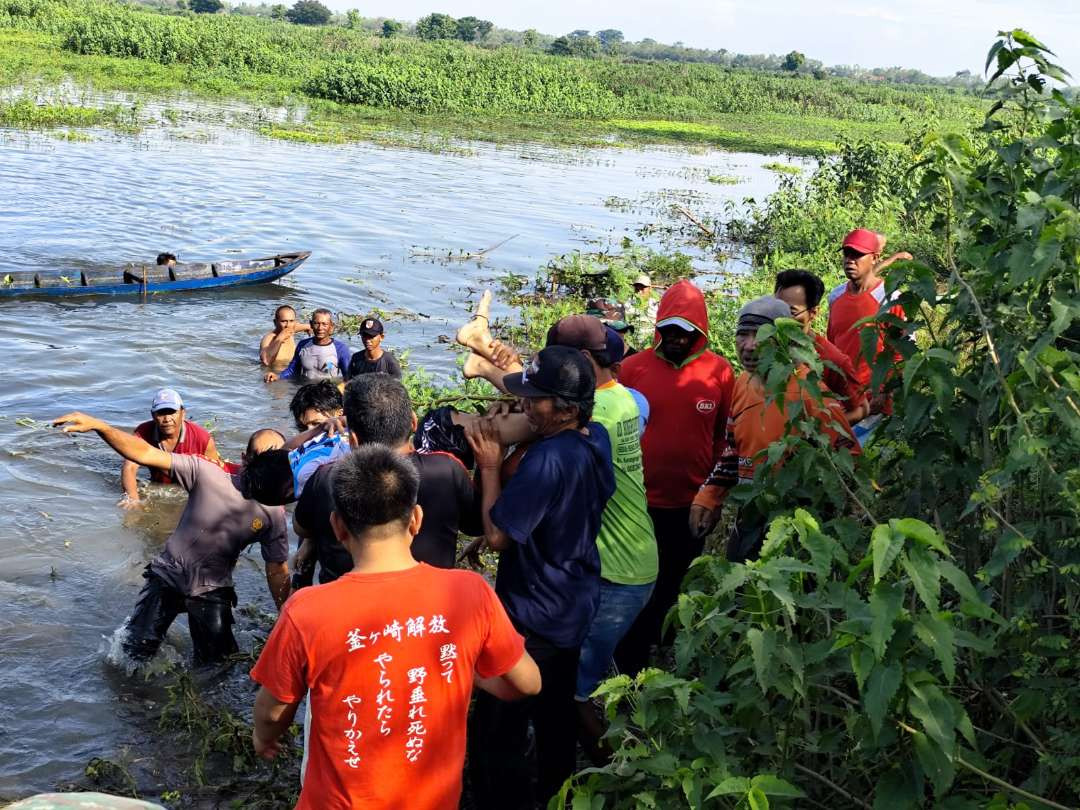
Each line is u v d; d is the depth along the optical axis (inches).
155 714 226.8
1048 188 170.2
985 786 134.6
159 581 239.3
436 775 125.0
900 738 128.5
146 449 235.1
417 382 405.1
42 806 113.7
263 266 615.5
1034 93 177.8
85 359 468.1
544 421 167.0
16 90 1494.8
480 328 194.2
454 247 767.1
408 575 123.1
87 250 661.9
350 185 994.7
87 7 2628.0
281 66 2118.6
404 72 1961.1
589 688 189.8
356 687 120.0
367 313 577.3
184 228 749.3
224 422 408.8
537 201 1024.2
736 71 3575.3
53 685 234.1
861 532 157.6
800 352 155.3
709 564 142.1
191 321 541.3
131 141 1135.6
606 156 1499.8
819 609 130.2
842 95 2923.2
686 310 221.6
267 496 200.4
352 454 125.0
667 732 138.8
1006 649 147.3
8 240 665.0
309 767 125.3
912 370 153.9
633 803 137.2
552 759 176.6
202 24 2443.4
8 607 265.3
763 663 126.6
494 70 2191.2
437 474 167.3
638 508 187.5
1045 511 151.1
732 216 1034.7
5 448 365.7
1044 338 143.9
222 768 209.2
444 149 1369.3
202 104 1594.5
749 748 144.3
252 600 281.3
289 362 479.2
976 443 163.5
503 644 129.2
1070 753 131.5
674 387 224.7
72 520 318.0
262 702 123.3
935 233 183.2
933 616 119.7
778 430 198.5
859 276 273.1
